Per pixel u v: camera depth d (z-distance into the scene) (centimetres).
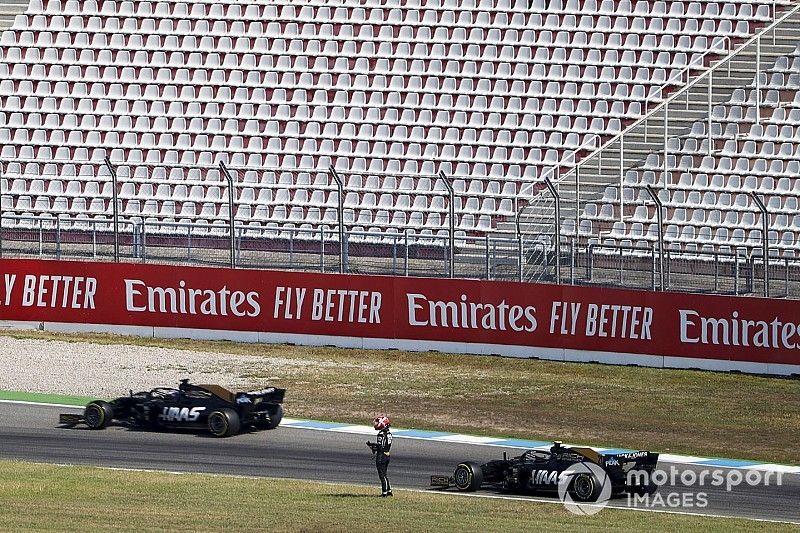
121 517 7188
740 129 16562
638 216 15738
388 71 18225
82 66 18788
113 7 19338
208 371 12600
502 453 9619
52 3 19488
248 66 18550
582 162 16662
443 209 16512
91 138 18112
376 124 17662
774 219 15538
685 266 13125
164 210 17138
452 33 18512
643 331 12556
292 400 11494
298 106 18000
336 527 7006
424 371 12688
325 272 13788
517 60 18012
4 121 18438
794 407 11144
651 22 18250
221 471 8819
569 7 18500
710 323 12300
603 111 17425
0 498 7681
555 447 8394
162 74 18625
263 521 7144
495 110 17550
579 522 7306
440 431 10419
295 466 9044
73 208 17375
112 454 9319
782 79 17012
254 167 17188
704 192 15900
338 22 18750
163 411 10138
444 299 13300
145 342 13925
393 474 8838
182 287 14112
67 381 12088
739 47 17788
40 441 9744
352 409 11175
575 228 15450
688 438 10206
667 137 16525
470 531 6950
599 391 11812
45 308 14450
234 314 13962
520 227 15912
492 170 17000
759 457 9606
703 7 18250
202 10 19150
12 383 11962
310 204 16788
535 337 12975
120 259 15275
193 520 7150
